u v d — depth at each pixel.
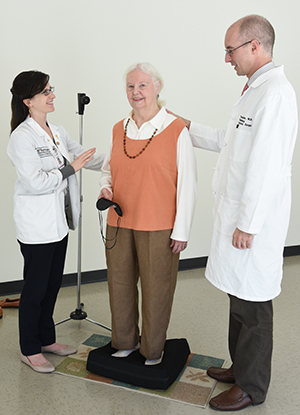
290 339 2.97
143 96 2.24
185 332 3.04
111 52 3.72
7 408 2.17
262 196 1.94
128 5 3.72
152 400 2.26
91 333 3.00
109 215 2.46
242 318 2.17
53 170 2.41
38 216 2.39
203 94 4.20
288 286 4.02
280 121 1.91
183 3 3.95
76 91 3.63
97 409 2.18
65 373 2.48
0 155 3.43
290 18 4.47
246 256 2.08
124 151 2.35
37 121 2.46
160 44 3.92
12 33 3.31
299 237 5.05
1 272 3.60
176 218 2.30
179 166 2.30
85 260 3.94
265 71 2.05
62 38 3.50
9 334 2.95
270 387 2.40
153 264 2.32
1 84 3.33
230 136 2.14
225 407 2.18
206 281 4.10
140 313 3.37
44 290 2.48
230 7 4.16
